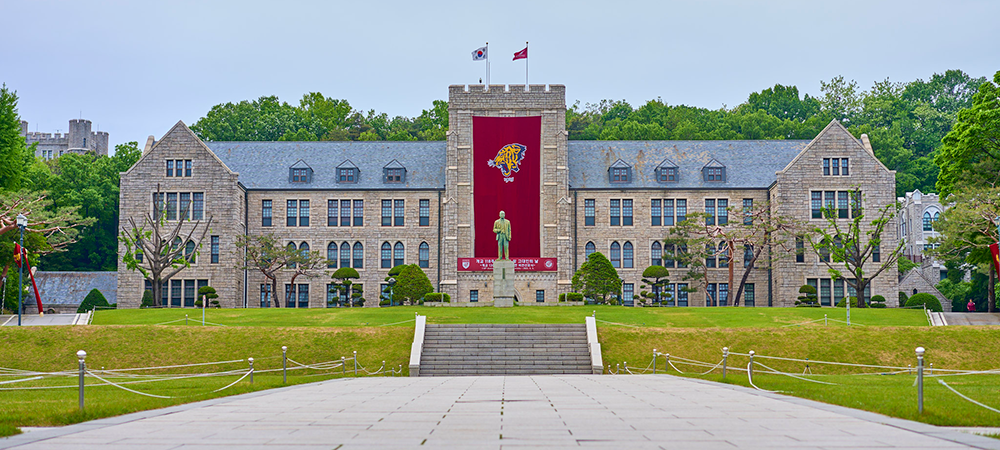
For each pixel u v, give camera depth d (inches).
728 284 3193.9
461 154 3358.8
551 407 903.1
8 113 3024.1
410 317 2346.2
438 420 783.1
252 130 5492.1
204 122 5428.2
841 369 1825.8
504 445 622.2
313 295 3385.8
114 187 4453.7
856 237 2920.8
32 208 2748.5
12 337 1950.1
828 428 717.3
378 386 1296.8
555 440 647.1
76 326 2031.3
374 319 2325.3
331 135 5595.5
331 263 3331.7
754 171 3469.5
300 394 1127.0
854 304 3201.3
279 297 3380.9
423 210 3422.7
